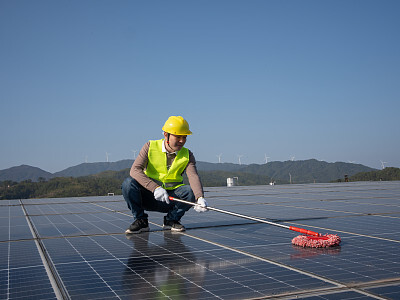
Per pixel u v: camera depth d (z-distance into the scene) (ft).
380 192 39.60
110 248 13.12
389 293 7.95
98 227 18.21
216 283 8.86
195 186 17.13
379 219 19.07
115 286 8.73
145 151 17.37
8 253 12.36
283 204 27.61
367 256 11.39
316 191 43.04
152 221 20.90
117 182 540.11
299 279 9.06
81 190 502.38
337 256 11.45
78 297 7.98
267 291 8.20
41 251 12.67
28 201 37.52
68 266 10.59
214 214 22.98
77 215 23.27
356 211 22.48
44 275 9.68
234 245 13.44
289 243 13.73
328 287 8.41
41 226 18.63
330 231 15.88
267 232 16.30
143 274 9.71
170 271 9.97
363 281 8.82
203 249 12.77
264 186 62.18
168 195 16.83
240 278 9.23
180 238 15.11
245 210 23.94
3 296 8.08
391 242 13.39
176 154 17.72
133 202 16.81
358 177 381.40
